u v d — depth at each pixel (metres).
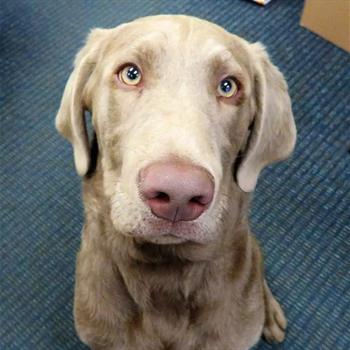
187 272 0.42
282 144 0.43
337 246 0.63
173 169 0.30
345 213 0.66
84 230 0.46
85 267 0.45
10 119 0.71
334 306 0.60
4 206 0.65
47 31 0.79
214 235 0.36
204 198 0.31
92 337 0.46
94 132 0.42
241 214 0.43
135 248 0.41
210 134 0.35
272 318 0.57
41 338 0.57
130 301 0.44
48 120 0.71
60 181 0.67
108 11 0.81
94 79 0.40
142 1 0.83
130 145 0.34
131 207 0.33
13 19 0.80
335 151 0.70
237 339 0.47
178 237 0.34
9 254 0.62
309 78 0.76
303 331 0.58
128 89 0.37
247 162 0.42
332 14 0.77
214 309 0.44
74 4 0.82
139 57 0.36
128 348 0.46
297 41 0.80
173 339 0.45
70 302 0.59
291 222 0.65
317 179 0.68
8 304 0.59
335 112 0.73
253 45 0.42
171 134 0.32
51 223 0.64
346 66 0.78
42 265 0.61
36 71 0.75
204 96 0.36
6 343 0.57
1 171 0.67
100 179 0.41
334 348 0.57
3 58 0.76
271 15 0.82
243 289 0.46
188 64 0.36
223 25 0.81
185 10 0.82
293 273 0.62
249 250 0.47
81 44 0.78
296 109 0.73
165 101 0.35
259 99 0.41
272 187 0.67
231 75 0.37
